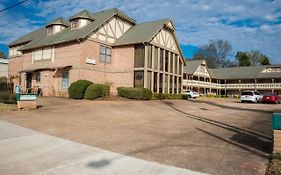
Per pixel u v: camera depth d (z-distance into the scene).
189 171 5.45
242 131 9.98
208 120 13.24
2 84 31.95
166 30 30.28
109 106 18.28
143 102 22.52
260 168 5.63
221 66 78.94
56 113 14.45
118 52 28.20
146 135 9.10
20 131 9.47
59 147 7.40
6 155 6.68
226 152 6.91
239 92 57.72
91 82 23.66
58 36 29.38
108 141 8.14
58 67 26.67
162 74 29.39
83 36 24.73
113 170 5.56
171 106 21.56
